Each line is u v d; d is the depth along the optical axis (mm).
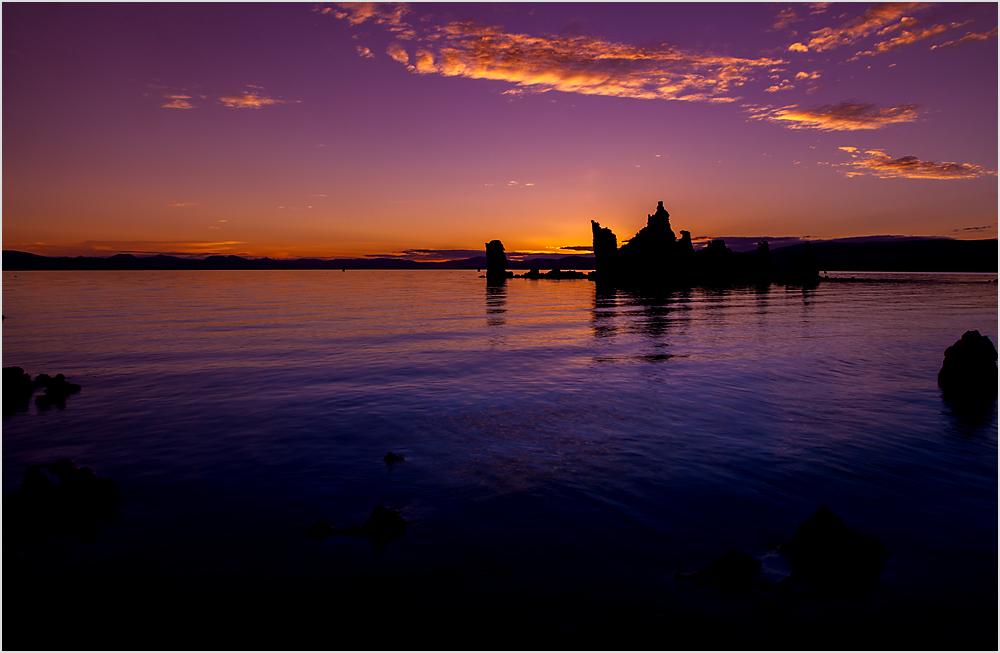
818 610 5930
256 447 11805
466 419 14109
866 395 16578
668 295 83062
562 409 15102
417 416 14438
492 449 11641
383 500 8992
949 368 17906
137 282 149875
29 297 75438
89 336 32594
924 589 6312
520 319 45188
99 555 7215
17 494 8758
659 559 7051
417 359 24297
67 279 172000
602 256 155625
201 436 12641
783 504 8688
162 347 28078
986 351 17422
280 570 6828
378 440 12328
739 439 12164
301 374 20594
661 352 25969
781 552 7156
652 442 12008
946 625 5680
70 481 8930
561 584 6488
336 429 13227
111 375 20391
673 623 5727
